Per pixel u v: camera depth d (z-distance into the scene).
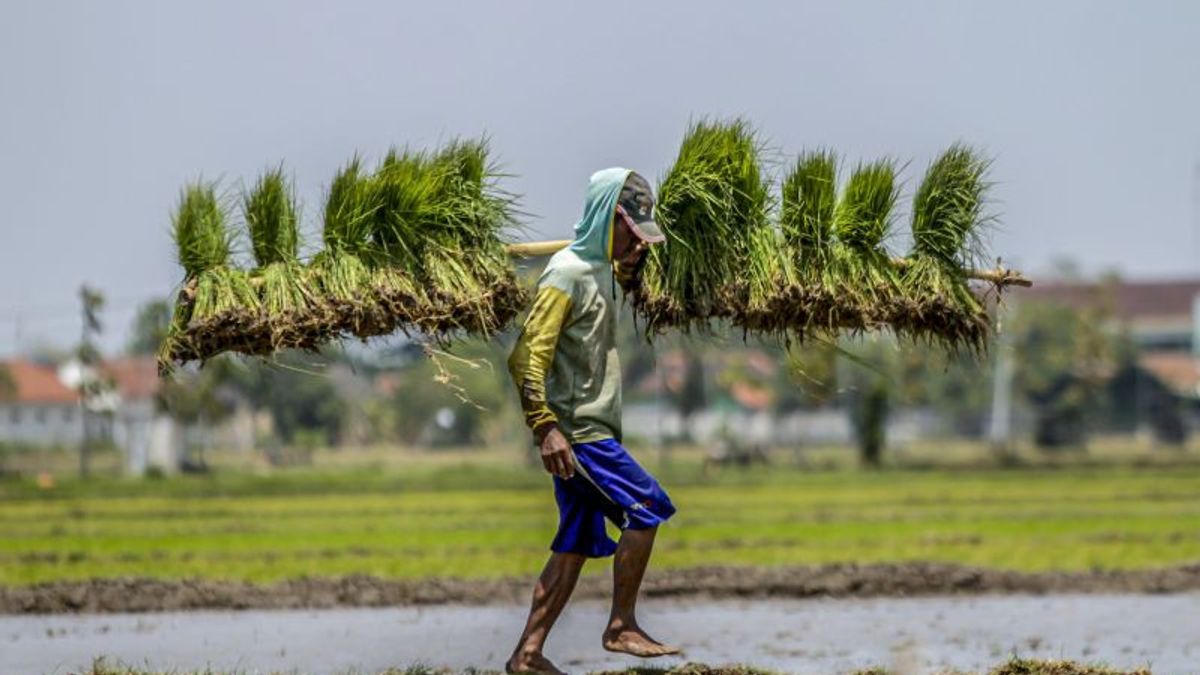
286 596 37.00
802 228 22.84
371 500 77.69
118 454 147.25
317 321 21.58
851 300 22.89
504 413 150.38
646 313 22.44
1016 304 152.62
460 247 21.98
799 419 184.50
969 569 39.91
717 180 22.19
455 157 22.19
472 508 70.44
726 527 56.69
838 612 35.84
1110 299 157.38
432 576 39.81
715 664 26.39
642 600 37.78
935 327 23.42
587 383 20.75
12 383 166.25
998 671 23.83
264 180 21.97
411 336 22.05
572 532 21.02
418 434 178.88
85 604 36.12
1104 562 43.84
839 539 51.47
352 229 21.78
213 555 46.62
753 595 38.19
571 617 34.38
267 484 94.00
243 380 141.00
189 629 33.06
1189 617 34.78
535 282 22.39
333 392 162.62
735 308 22.47
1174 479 95.19
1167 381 189.00
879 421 121.25
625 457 20.78
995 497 76.12
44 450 151.00
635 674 22.62
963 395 165.38
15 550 48.75
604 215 20.73
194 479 102.12
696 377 165.75
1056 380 159.25
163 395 112.25
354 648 30.23
